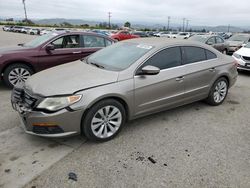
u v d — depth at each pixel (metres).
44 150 3.34
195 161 3.18
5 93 5.75
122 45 4.58
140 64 3.83
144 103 3.89
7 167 2.95
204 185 2.75
